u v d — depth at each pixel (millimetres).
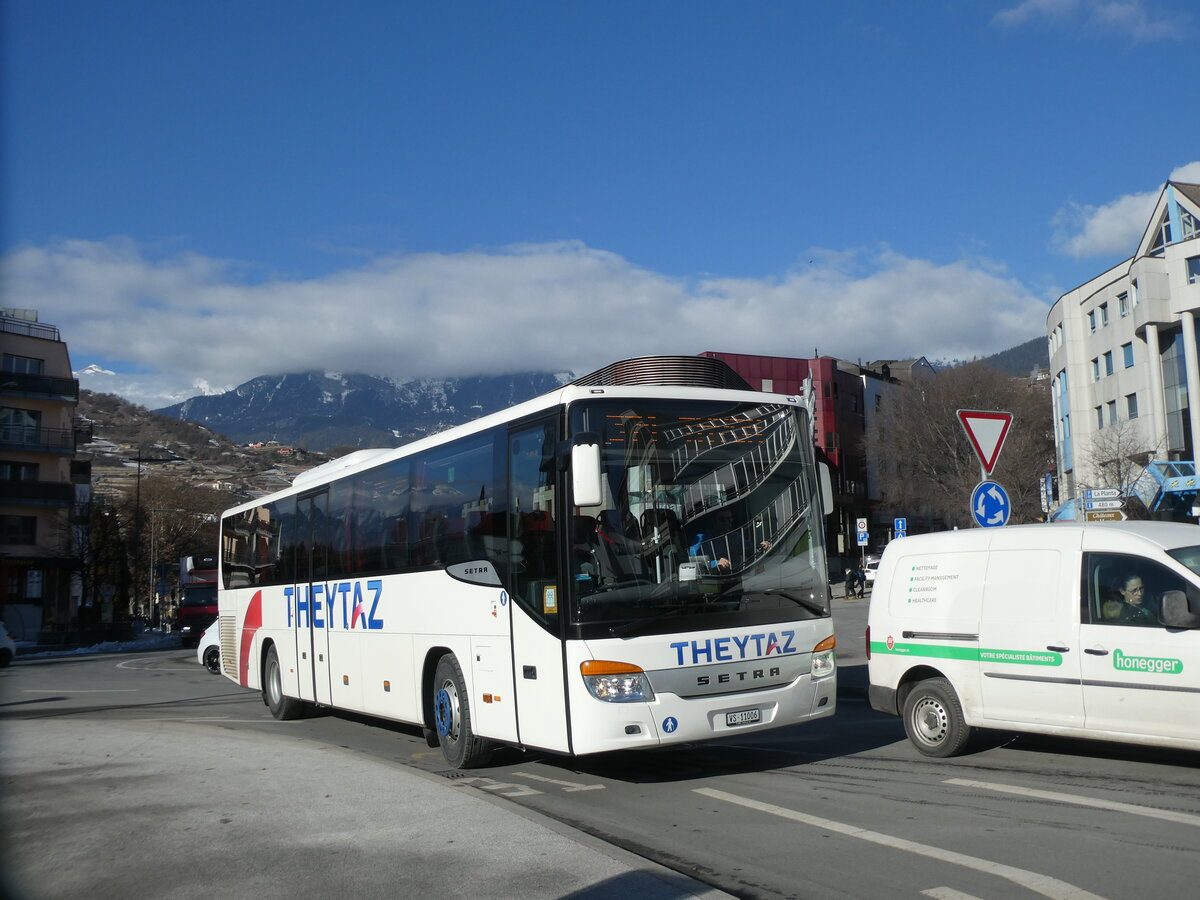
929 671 10031
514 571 9078
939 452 66562
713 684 8516
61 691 22078
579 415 8602
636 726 8203
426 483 10906
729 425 9234
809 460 9617
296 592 14336
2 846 7223
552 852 6555
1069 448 60375
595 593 8328
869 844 6688
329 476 13594
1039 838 6645
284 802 8430
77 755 11438
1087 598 8727
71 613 63250
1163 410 49344
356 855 6691
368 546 12203
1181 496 44375
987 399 67312
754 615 8836
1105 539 8781
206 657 25859
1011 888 5660
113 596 64000
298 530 14508
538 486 8844
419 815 7762
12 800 8844
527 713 8812
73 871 6570
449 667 10234
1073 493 58719
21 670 32844
